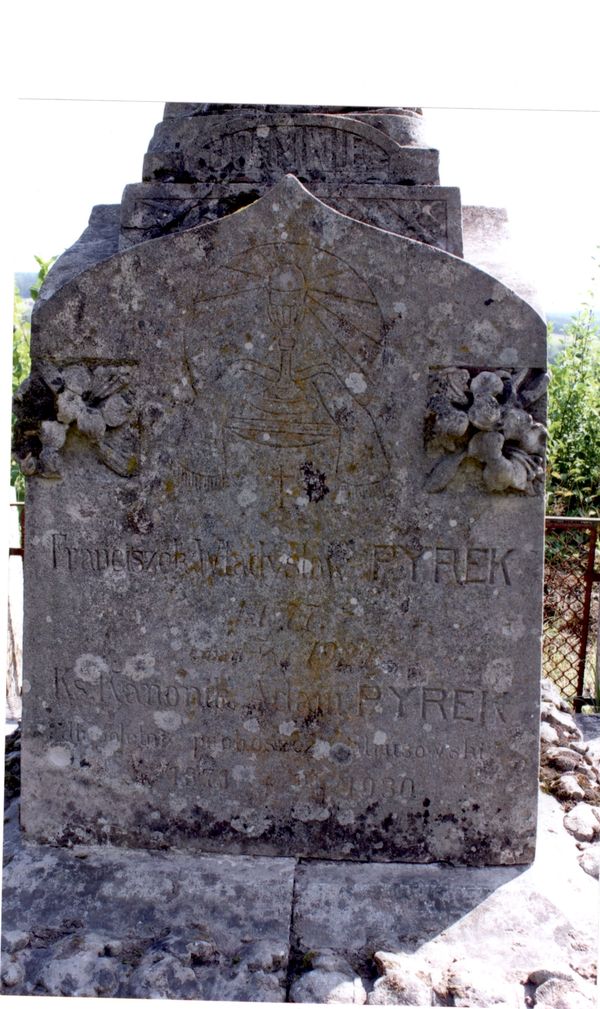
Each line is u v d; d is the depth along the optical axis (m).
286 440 3.09
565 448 8.05
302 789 3.24
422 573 3.12
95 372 3.11
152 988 2.73
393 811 3.22
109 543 3.19
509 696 3.15
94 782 3.29
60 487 3.18
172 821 3.28
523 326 3.00
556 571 5.72
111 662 3.24
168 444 3.13
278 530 3.13
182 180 3.29
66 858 3.25
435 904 3.03
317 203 2.98
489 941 2.92
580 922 2.99
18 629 4.93
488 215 3.65
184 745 3.25
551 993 2.71
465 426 2.97
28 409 3.14
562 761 3.86
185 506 3.15
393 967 2.78
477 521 3.09
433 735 3.19
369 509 3.10
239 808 3.26
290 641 3.18
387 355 3.03
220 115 3.31
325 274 3.01
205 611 3.19
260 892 3.07
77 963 2.80
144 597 3.20
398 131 3.29
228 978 2.79
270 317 3.04
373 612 3.15
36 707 3.28
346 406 3.06
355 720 3.20
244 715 3.22
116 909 3.03
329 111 3.32
